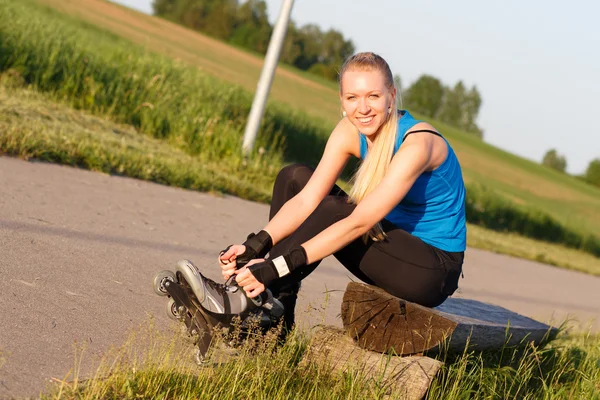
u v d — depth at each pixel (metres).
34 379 2.37
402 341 2.96
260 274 2.78
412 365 2.88
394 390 2.82
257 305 2.88
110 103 10.89
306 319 3.91
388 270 2.99
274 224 3.04
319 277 5.46
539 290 8.63
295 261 2.79
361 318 3.02
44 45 10.84
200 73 13.91
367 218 2.77
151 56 13.49
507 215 19.86
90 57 11.40
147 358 2.67
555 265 12.98
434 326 2.90
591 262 17.33
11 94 9.20
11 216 4.44
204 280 2.84
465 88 115.12
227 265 2.97
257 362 2.74
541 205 26.14
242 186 8.88
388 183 2.78
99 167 7.04
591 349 4.44
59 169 6.54
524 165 41.84
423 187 2.96
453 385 2.99
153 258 4.52
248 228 6.72
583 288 10.53
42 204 5.04
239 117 13.14
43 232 4.30
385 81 2.84
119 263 4.15
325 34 93.50
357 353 3.02
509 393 3.31
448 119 115.31
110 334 2.96
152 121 10.80
